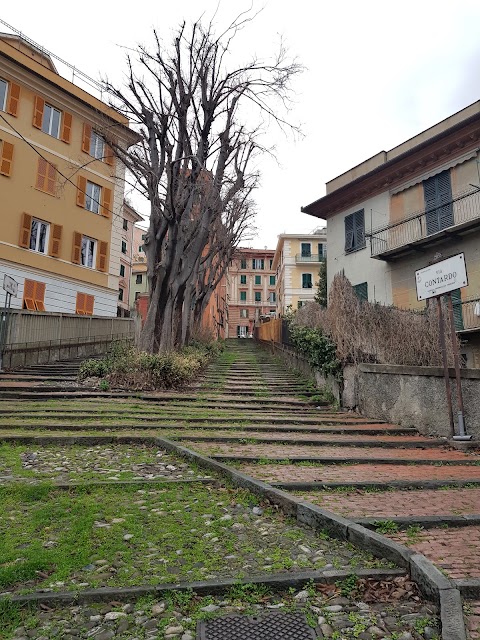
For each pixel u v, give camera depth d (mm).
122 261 46844
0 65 21922
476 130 18281
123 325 23062
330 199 25156
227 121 16344
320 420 9586
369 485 5434
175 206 14930
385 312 11750
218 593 3186
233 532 4184
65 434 7543
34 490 4930
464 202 18844
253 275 79062
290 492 5184
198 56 14586
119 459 6539
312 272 54125
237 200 25406
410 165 20891
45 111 23953
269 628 2805
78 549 3684
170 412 9852
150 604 3029
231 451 6992
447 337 10844
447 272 8219
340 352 11922
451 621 2744
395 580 3344
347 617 2922
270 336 28969
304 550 3842
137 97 14742
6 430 7754
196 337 26188
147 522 4316
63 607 3008
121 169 27453
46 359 17453
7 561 3471
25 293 21953
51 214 23547
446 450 7762
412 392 9297
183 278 16453
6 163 21766
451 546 3762
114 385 12711
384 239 22047
